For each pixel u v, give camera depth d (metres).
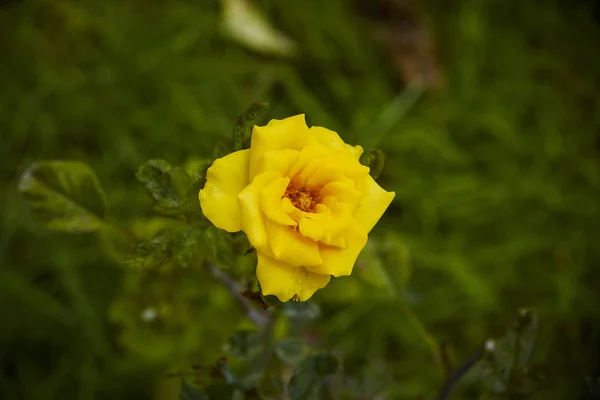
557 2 0.93
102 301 0.72
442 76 0.87
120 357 0.69
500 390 0.54
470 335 0.74
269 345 0.55
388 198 0.47
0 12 0.83
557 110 0.86
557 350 0.74
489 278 0.77
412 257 0.75
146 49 0.82
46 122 0.77
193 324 0.67
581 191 0.82
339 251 0.46
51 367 0.70
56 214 0.54
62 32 0.84
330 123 0.81
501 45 0.90
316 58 0.87
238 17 0.83
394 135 0.81
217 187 0.45
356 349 0.72
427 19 0.90
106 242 0.62
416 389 0.69
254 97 0.82
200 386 0.52
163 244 0.49
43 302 0.70
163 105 0.79
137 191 0.74
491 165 0.83
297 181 0.47
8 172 0.76
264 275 0.45
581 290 0.77
